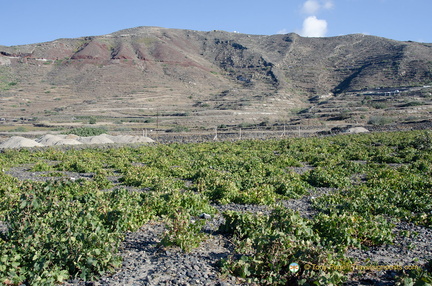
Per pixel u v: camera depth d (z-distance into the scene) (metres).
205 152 37.44
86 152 39.66
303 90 153.88
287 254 8.68
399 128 61.78
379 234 11.01
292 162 28.41
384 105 92.75
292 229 9.97
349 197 15.99
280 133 63.44
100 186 20.44
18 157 35.00
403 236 11.74
